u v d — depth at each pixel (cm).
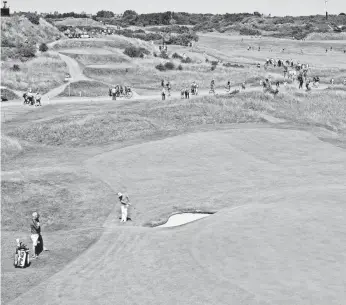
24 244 2395
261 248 2358
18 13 15125
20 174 3784
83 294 1961
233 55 17112
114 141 4884
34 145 4791
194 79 10306
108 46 13325
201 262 2219
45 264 2275
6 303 1903
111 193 3459
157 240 2545
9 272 2178
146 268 2189
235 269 2133
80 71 10181
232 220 2795
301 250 2323
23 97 7275
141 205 3256
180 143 4662
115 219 3036
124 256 2344
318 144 4822
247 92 7469
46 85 8756
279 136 5044
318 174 3850
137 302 1883
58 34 15138
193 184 3638
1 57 10456
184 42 19000
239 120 5834
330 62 15175
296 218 2783
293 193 3347
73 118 5619
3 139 4634
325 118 6438
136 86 9475
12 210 3142
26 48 11075
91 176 3781
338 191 3375
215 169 3984
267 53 18250
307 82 8744
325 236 2495
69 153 4484
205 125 5544
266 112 6369
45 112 6291
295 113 6525
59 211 3164
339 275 2058
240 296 1886
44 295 1959
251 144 4716
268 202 3183
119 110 6138
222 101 6638
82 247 2478
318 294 1895
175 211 3161
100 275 2136
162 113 5953
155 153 4375
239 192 3447
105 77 9894
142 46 14588
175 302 1866
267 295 1889
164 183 3656
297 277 2042
